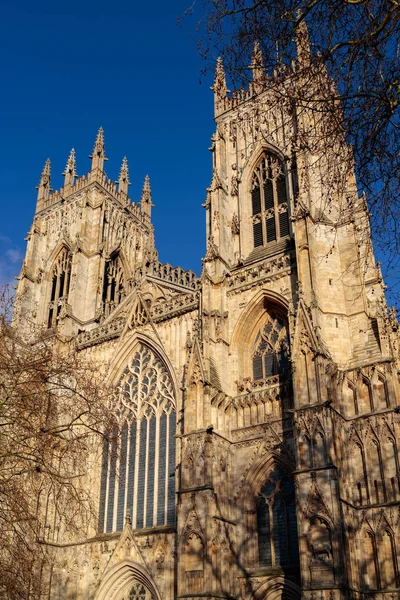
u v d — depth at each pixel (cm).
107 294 12488
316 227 8306
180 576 6969
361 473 6850
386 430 6900
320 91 3431
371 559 6425
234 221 9944
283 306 8419
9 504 5156
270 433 7725
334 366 7275
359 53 3166
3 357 5400
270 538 7325
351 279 7975
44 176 14175
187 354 8331
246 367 8581
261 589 7056
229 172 10475
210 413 7744
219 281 8944
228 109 10981
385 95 3097
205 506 7119
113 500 8888
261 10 3428
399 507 6469
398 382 7250
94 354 10138
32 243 13162
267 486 7606
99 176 13350
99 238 12500
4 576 4984
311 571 6159
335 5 3203
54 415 5738
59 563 7881
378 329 7438
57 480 5519
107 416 5922
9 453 5062
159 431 8856
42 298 12519
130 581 8094
